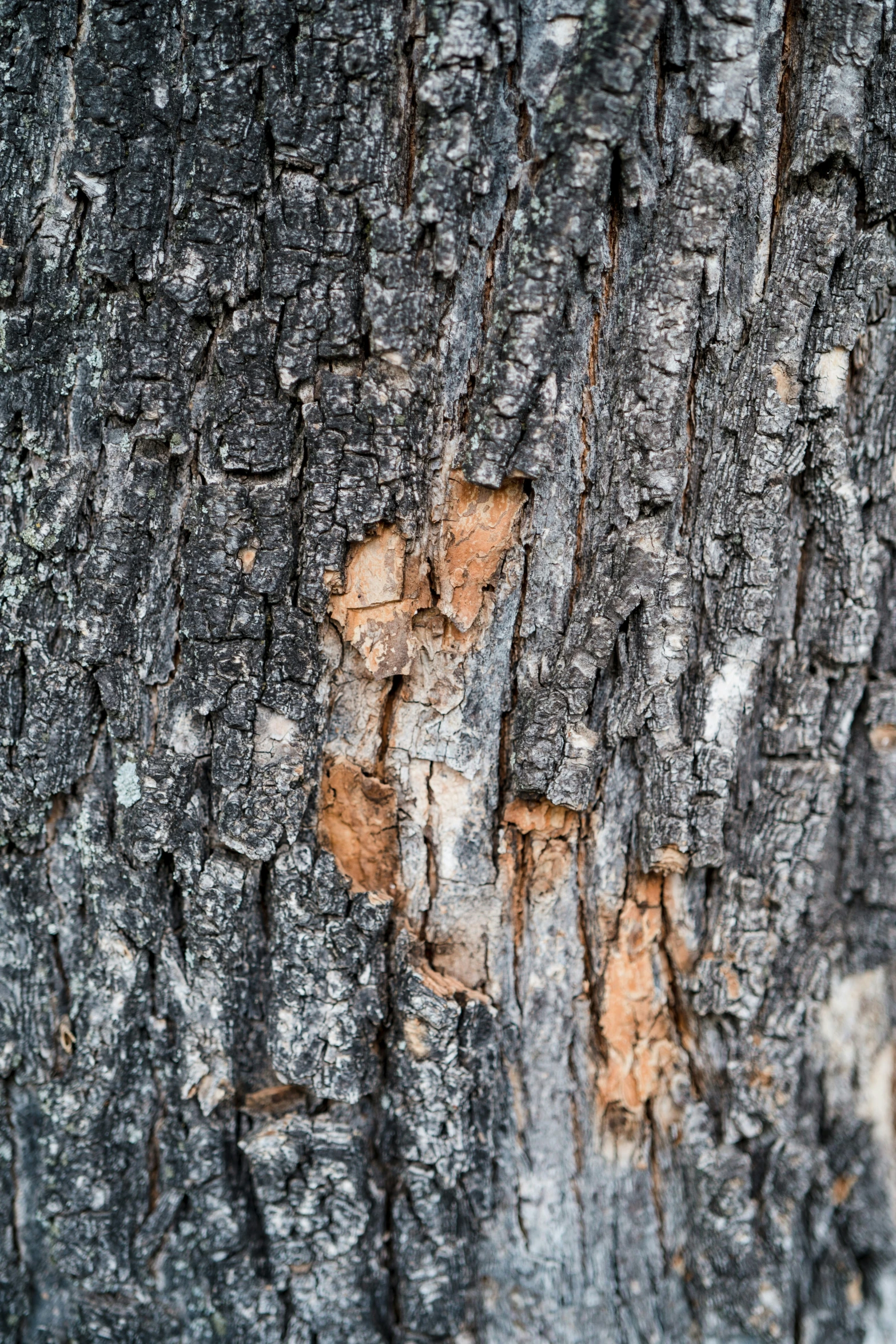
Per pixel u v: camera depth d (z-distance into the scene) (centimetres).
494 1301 64
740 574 61
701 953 63
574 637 61
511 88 59
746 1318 63
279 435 60
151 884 62
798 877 63
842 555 62
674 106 59
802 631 63
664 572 61
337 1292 63
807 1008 64
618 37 58
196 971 62
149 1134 63
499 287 59
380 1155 63
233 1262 63
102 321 60
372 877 62
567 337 60
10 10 59
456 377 60
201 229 59
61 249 60
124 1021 62
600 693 61
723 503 61
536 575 61
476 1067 62
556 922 63
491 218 59
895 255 61
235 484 60
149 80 59
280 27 58
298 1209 62
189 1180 62
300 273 59
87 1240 63
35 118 59
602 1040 63
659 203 60
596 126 58
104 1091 62
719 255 60
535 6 58
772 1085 64
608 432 60
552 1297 64
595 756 61
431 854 62
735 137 59
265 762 61
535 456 60
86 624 61
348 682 61
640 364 60
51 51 59
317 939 61
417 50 58
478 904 62
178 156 59
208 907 61
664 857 62
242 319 59
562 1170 64
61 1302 63
